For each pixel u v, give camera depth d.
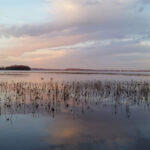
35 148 5.51
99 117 8.79
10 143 5.89
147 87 17.20
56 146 5.69
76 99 13.15
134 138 6.27
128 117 8.79
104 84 20.91
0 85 19.91
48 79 31.27
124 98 13.56
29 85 20.09
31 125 7.56
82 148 5.57
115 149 5.50
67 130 7.02
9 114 9.18
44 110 10.05
